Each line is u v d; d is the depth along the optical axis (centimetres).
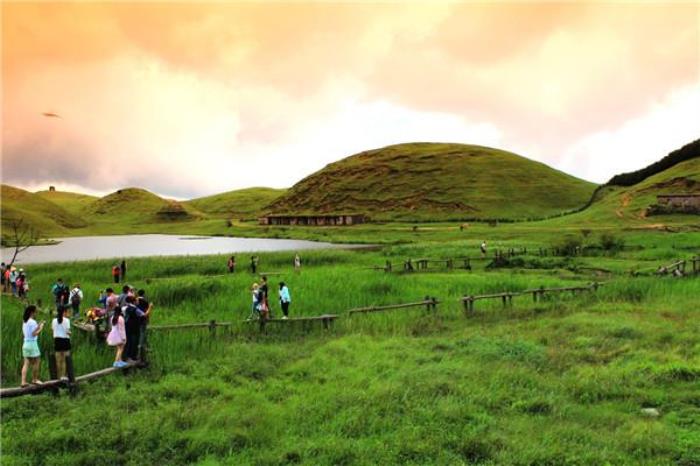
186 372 1556
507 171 19425
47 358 1642
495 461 918
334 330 2127
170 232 19762
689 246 5134
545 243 6488
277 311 2427
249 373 1520
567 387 1280
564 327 1959
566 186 18275
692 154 12031
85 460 966
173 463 966
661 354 1521
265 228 16388
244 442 1024
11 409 1226
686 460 888
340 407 1181
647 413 1112
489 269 4262
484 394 1237
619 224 8594
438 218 16025
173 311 2481
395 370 1476
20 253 9725
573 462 895
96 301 2770
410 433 1024
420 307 2469
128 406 1247
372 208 18800
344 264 4738
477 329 2056
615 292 2669
